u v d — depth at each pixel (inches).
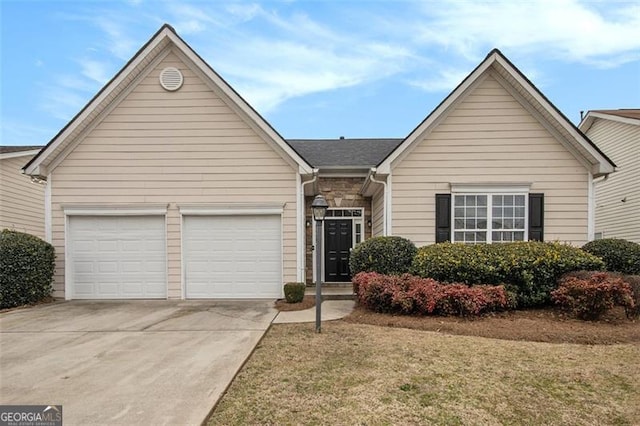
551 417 135.6
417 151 378.3
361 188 470.0
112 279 372.8
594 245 348.2
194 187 373.1
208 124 372.8
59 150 367.9
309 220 488.1
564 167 373.4
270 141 371.2
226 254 374.0
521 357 194.2
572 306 263.9
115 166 372.2
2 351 207.5
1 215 506.6
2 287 323.3
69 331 249.1
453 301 272.2
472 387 158.4
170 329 252.5
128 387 156.7
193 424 126.3
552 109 358.3
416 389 156.1
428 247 334.0
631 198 531.8
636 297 263.9
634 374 173.0
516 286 290.7
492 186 374.0
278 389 156.2
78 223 373.7
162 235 373.4
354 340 224.2
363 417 133.4
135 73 367.6
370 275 315.6
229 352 201.6
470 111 376.8
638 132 521.0
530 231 370.6
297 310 313.1
